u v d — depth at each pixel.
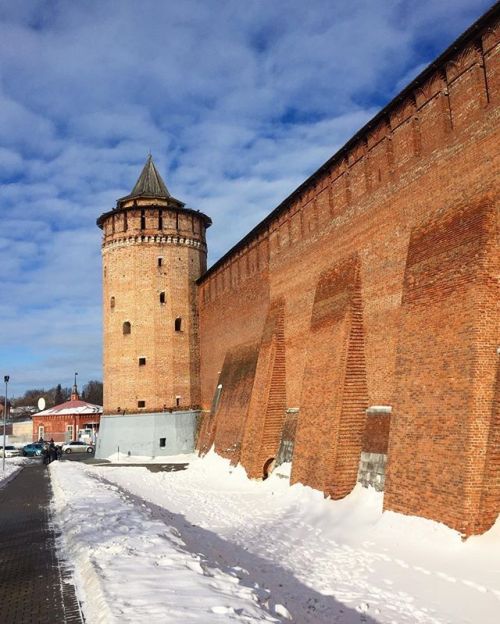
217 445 34.03
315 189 25.39
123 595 7.92
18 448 67.56
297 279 26.78
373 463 18.59
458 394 14.09
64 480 27.44
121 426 42.31
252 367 31.50
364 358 20.50
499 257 14.54
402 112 19.17
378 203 20.33
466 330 14.33
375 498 17.72
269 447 26.86
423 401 15.21
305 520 18.28
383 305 19.56
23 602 8.81
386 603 10.47
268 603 8.88
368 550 13.98
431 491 14.20
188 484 28.38
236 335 35.75
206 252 47.41
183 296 44.22
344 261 22.27
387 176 19.92
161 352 42.91
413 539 13.95
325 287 23.27
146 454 41.53
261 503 21.81
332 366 20.89
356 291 21.05
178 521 18.44
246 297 34.12
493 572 11.40
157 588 8.23
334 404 20.08
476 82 15.68
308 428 21.66
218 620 6.86
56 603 8.66
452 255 15.52
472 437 13.41
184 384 43.31
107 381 43.81
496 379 13.59
